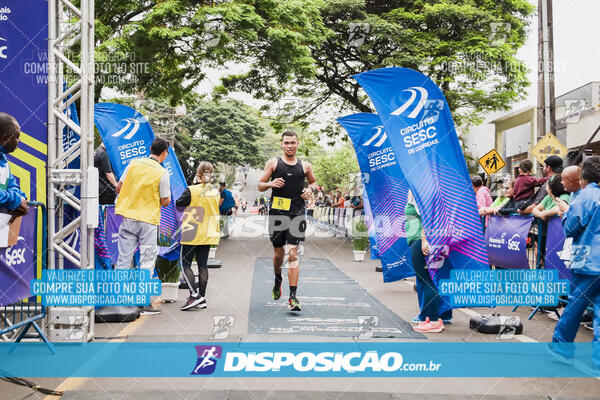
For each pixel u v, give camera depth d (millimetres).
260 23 14578
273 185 5957
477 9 18375
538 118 11719
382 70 5523
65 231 4777
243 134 28203
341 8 18188
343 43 18703
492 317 5320
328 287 8242
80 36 4824
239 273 9945
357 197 12508
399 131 5516
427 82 5523
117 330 5184
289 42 15523
